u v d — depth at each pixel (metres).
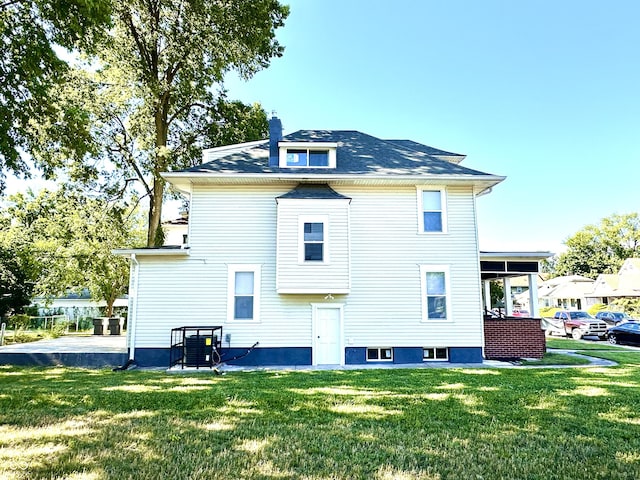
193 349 11.78
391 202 13.36
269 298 12.75
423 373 10.34
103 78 17.73
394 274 12.99
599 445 4.77
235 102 20.95
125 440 4.85
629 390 7.80
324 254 12.45
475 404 6.72
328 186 13.45
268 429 5.34
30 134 11.69
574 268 67.81
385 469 4.03
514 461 4.26
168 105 19.78
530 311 14.16
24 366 12.31
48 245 23.73
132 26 17.50
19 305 24.86
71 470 3.92
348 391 7.81
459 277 13.09
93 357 12.50
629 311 35.19
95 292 29.33
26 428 5.32
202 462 4.16
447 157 16.00
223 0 17.02
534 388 8.03
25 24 10.44
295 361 12.48
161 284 12.66
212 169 13.05
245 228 13.05
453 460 4.29
